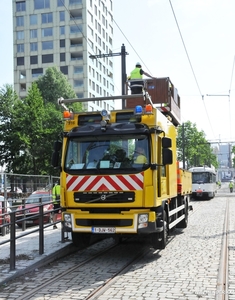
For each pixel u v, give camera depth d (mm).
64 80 55031
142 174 9164
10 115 39844
